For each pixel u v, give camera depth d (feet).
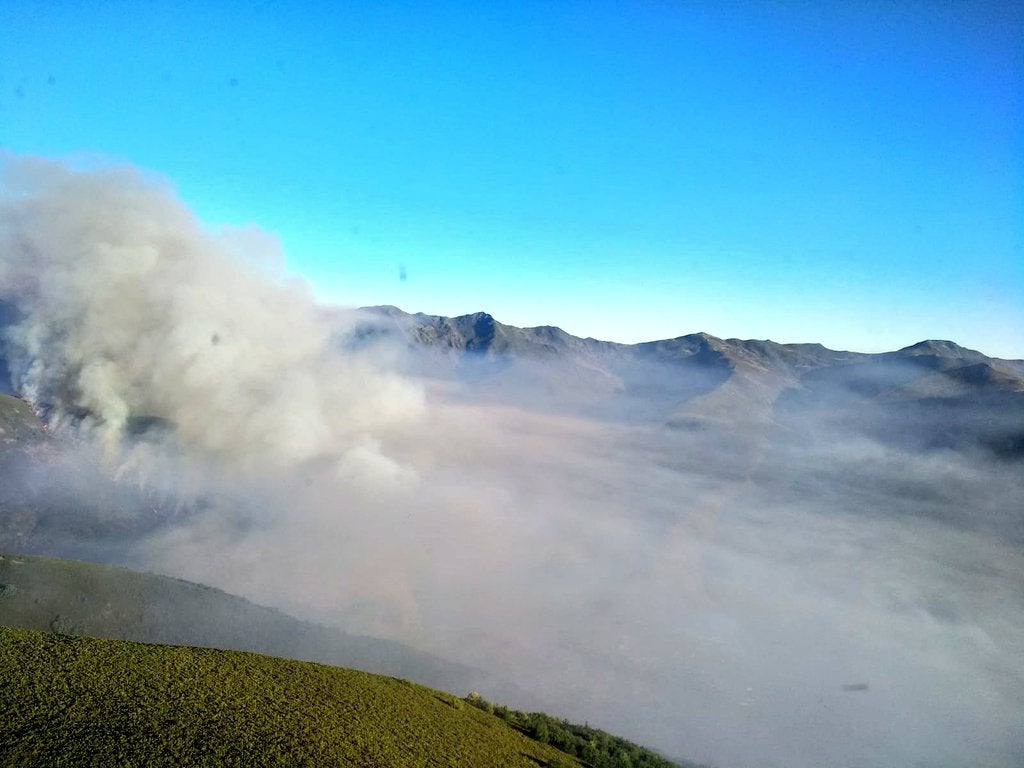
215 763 105.91
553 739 223.30
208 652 174.29
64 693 120.78
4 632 153.69
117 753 102.12
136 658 151.43
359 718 151.64
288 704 145.69
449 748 155.12
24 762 95.04
